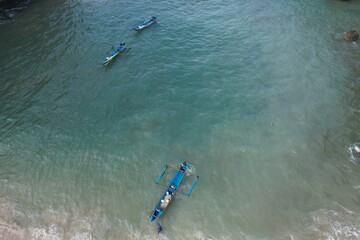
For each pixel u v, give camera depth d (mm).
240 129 35656
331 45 49656
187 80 43281
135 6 63000
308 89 40906
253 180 30078
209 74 44281
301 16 58250
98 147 33844
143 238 25344
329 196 28297
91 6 63250
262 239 25234
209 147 33625
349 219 26172
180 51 49156
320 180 29797
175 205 27734
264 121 36531
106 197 28688
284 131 35125
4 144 34156
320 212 26922
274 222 26438
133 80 43500
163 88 42031
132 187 29594
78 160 32375
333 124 35656
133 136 35125
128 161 32188
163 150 33375
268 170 31000
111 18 58656
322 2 63281
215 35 53031
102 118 37625
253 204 27922
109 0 65688
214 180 30062
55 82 43094
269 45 50094
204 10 61281
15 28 55562
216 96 40469
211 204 27891
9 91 41500
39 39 52500
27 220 26750
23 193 29078
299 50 48656
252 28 54781
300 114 37219
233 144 33906
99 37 52844
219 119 37094
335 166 31031
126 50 49500
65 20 58250
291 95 40094
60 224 26406
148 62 46906
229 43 50875
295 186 29391
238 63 46281
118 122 37031
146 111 38500
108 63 46594
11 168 31531
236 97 40188
